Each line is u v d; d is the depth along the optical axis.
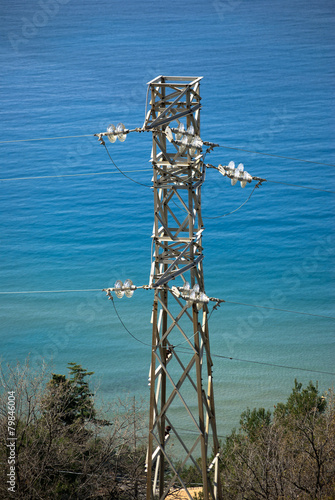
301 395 30.12
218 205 113.12
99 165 133.50
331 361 53.62
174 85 16.89
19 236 101.25
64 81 191.50
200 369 16.47
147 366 53.03
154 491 18.56
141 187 120.38
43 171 131.88
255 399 44.88
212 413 18.34
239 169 18.34
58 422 25.94
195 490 26.03
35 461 22.97
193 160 17.62
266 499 20.61
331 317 64.44
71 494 23.52
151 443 16.97
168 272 16.58
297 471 22.33
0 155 140.88
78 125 154.50
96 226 104.12
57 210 111.75
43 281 85.25
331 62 199.25
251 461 22.38
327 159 132.00
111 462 26.45
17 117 162.00
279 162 132.50
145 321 65.62
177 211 106.06
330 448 22.75
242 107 165.50
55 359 55.41
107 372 51.62
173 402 43.53
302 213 107.44
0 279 85.69
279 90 177.12
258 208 110.44
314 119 154.62
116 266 89.31
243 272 84.69
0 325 65.06
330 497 20.41
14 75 199.62
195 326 16.42
